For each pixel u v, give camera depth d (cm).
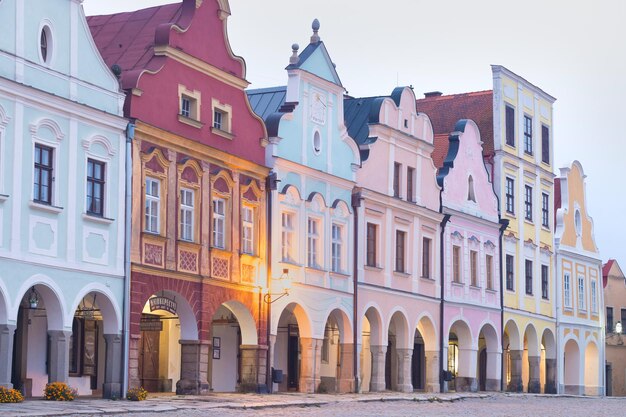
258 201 4666
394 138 5653
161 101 4103
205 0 4350
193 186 4281
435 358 5928
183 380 4275
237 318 4631
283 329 5266
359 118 5738
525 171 7194
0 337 3441
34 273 3562
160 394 4309
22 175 3528
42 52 3631
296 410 3922
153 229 4097
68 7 3728
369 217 5428
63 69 3700
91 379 4262
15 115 3500
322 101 5103
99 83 3850
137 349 3972
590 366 8050
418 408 4444
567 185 7806
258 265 4647
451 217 6172
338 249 5216
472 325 6328
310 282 4953
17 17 3509
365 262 5372
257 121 4669
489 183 6706
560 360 7494
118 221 3916
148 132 4031
